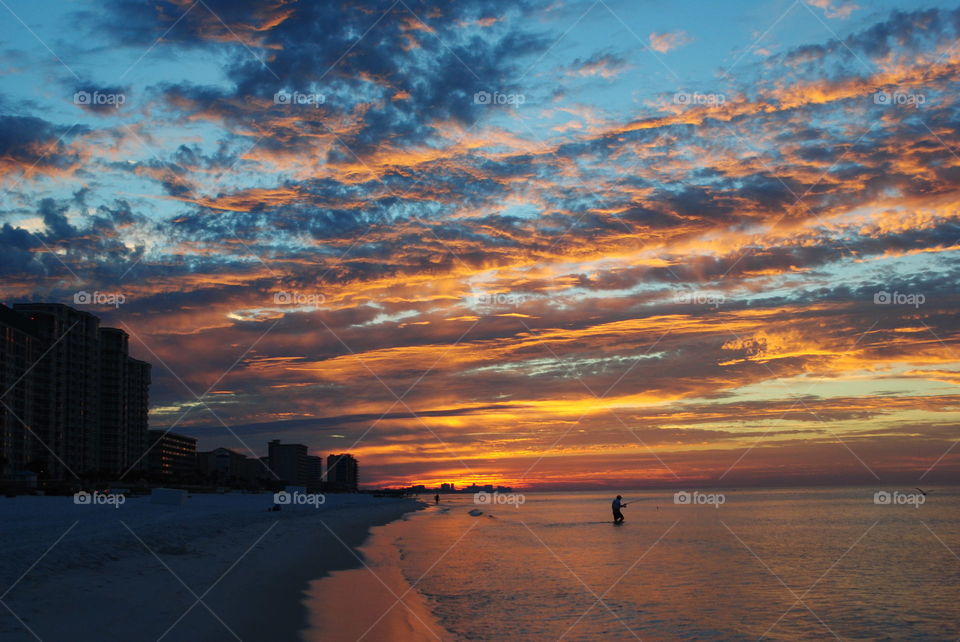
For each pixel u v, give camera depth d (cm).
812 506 13312
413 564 3447
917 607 2480
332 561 3084
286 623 1702
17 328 16575
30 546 2372
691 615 2277
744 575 3284
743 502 16650
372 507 13300
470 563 3662
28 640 1295
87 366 19638
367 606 2052
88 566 2091
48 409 17775
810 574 3350
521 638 1886
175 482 17812
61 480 15488
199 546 2939
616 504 7644
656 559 3972
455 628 1986
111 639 1362
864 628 2144
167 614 1609
